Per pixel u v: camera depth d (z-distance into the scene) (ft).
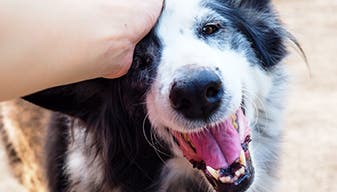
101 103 1.74
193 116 1.53
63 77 1.24
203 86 1.48
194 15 1.61
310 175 2.98
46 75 1.21
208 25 1.64
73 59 1.23
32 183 2.47
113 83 1.67
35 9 1.17
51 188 2.01
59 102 1.71
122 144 1.73
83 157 1.86
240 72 1.68
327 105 3.64
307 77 4.01
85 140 1.83
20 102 2.33
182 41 1.57
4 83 1.17
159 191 1.81
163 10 1.59
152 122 1.63
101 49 1.28
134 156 1.74
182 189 1.84
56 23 1.20
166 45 1.57
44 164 2.10
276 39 1.87
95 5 1.28
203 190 1.83
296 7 5.45
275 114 1.90
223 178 1.61
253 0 1.84
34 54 1.17
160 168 1.77
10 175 2.82
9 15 1.14
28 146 2.38
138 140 1.71
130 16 1.35
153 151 1.73
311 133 3.33
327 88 3.86
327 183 2.92
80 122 1.82
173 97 1.50
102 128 1.76
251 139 1.79
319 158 3.11
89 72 1.29
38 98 1.66
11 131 2.46
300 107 3.62
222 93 1.54
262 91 1.82
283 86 1.92
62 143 1.96
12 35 1.14
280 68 1.91
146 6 1.40
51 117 2.03
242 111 1.70
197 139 1.62
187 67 1.49
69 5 1.23
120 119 1.70
